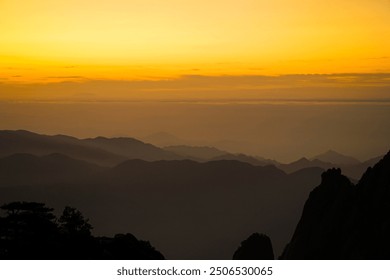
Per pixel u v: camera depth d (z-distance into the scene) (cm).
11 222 6475
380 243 7369
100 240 6875
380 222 7625
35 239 6316
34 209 6725
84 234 6656
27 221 6494
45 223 6575
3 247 6144
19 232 6391
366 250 7412
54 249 6212
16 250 6094
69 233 6650
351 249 7619
